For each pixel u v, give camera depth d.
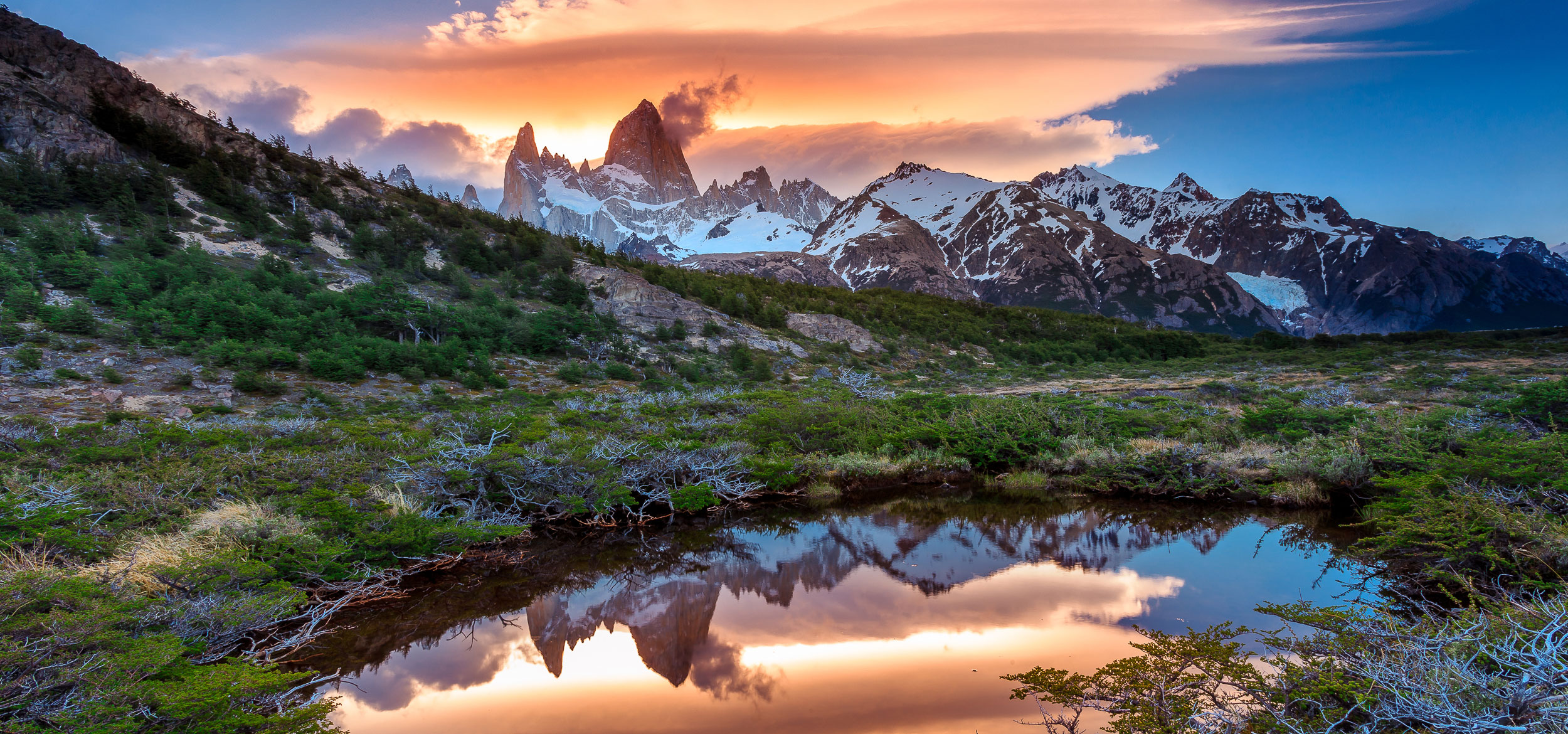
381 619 9.95
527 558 12.65
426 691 7.75
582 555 12.82
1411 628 5.67
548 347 58.38
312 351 43.06
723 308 81.19
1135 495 16.39
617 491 14.02
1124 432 19.86
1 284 42.88
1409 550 9.56
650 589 11.04
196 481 11.76
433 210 95.19
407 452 15.50
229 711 5.96
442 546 11.39
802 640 8.86
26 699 5.28
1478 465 10.84
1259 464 16.25
